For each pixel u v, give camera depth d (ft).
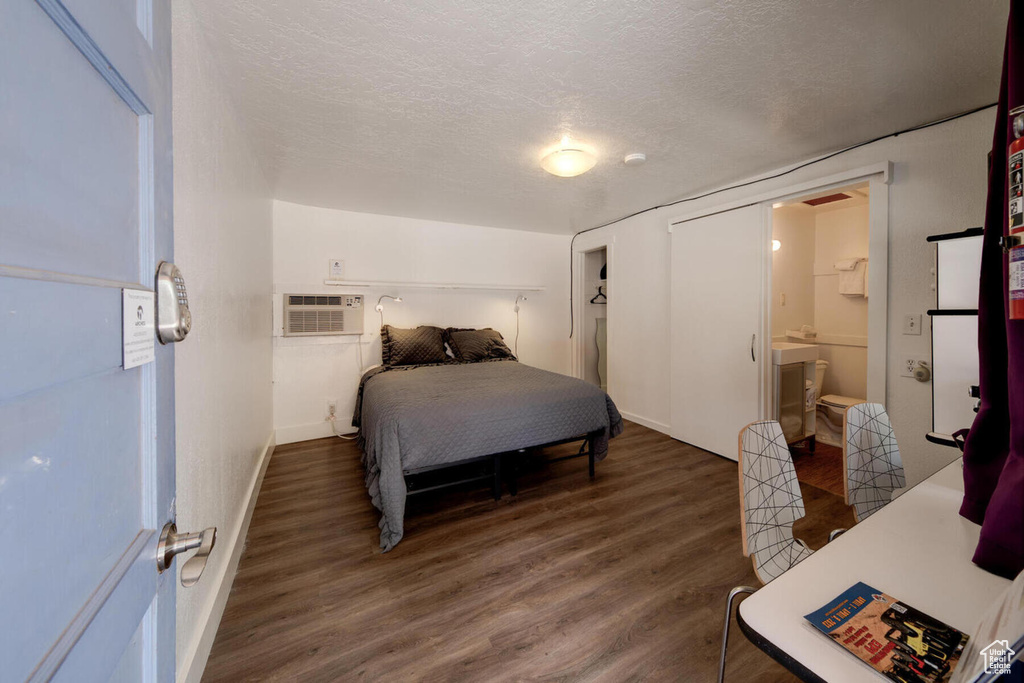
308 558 6.04
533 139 7.35
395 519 6.24
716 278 10.20
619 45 4.75
